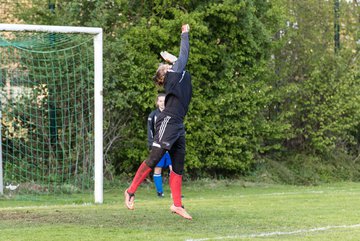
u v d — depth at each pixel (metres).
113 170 50.00
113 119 50.09
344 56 60.03
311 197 40.66
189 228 24.48
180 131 24.88
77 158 47.66
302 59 59.12
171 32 50.62
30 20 51.91
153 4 52.16
